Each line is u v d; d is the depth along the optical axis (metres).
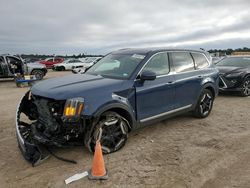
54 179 3.39
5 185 3.26
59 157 3.92
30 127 4.21
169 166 3.72
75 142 3.86
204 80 5.96
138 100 4.45
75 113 3.61
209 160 3.90
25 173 3.56
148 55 4.84
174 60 5.34
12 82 16.89
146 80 4.56
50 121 3.79
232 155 4.07
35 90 4.19
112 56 5.41
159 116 4.93
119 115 4.12
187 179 3.36
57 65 31.36
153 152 4.20
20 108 4.45
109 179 3.37
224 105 7.73
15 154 4.17
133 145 4.48
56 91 3.83
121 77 4.51
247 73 9.18
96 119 3.81
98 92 3.90
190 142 4.64
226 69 9.45
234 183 3.26
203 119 6.12
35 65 18.58
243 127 5.50
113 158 3.96
